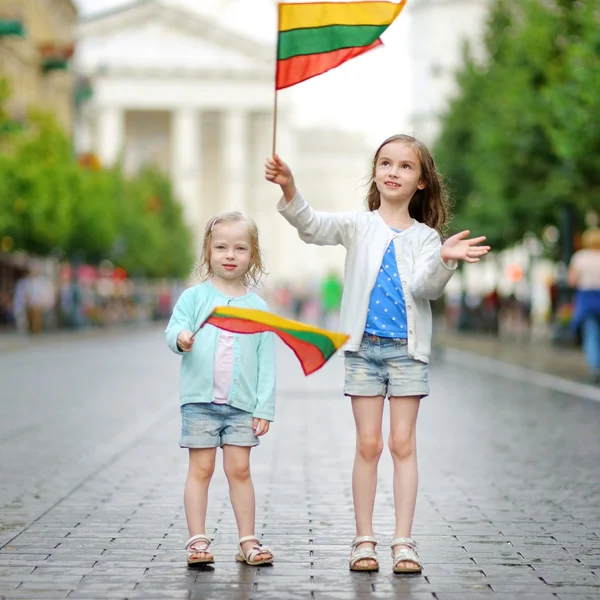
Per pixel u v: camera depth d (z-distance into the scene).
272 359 9.51
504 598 8.38
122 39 164.88
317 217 9.41
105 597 8.34
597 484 13.84
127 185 103.06
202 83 165.38
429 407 23.58
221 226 9.50
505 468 15.16
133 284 109.88
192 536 9.37
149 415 21.86
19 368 36.50
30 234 65.69
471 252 8.92
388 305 9.40
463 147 70.75
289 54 9.06
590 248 28.84
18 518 11.36
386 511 11.96
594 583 8.86
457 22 120.19
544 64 45.97
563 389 27.88
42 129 66.56
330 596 8.41
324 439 18.22
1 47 76.25
